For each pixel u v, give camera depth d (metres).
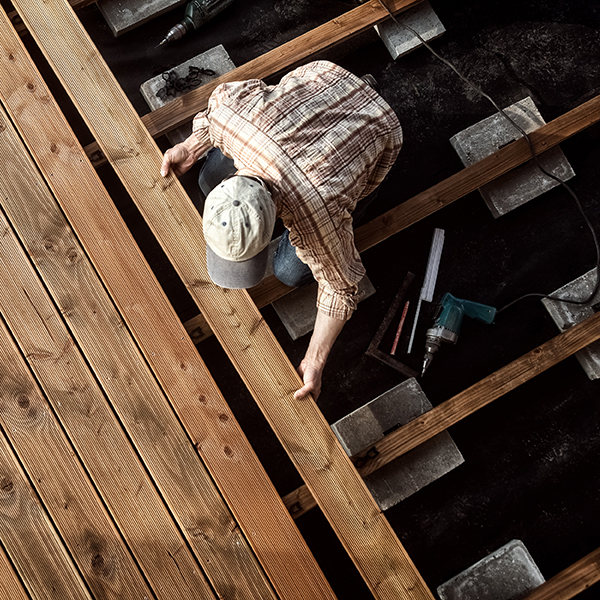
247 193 1.35
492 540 2.86
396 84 3.11
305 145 1.56
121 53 2.99
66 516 1.95
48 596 1.89
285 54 2.69
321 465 2.02
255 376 2.05
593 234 2.91
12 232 2.12
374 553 1.98
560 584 2.37
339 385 2.92
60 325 2.07
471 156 2.98
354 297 1.82
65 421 2.00
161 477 1.99
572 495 2.90
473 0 3.18
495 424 2.94
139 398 2.04
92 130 2.20
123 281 2.09
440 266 3.03
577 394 2.97
